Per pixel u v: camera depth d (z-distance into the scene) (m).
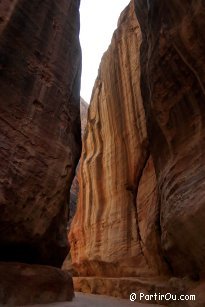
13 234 7.99
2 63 8.44
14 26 9.05
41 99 9.55
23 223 8.19
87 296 12.35
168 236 9.41
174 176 9.73
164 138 11.33
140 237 14.02
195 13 8.98
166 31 10.66
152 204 13.05
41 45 10.09
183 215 8.20
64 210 10.88
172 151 10.59
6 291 7.14
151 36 12.54
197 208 7.71
